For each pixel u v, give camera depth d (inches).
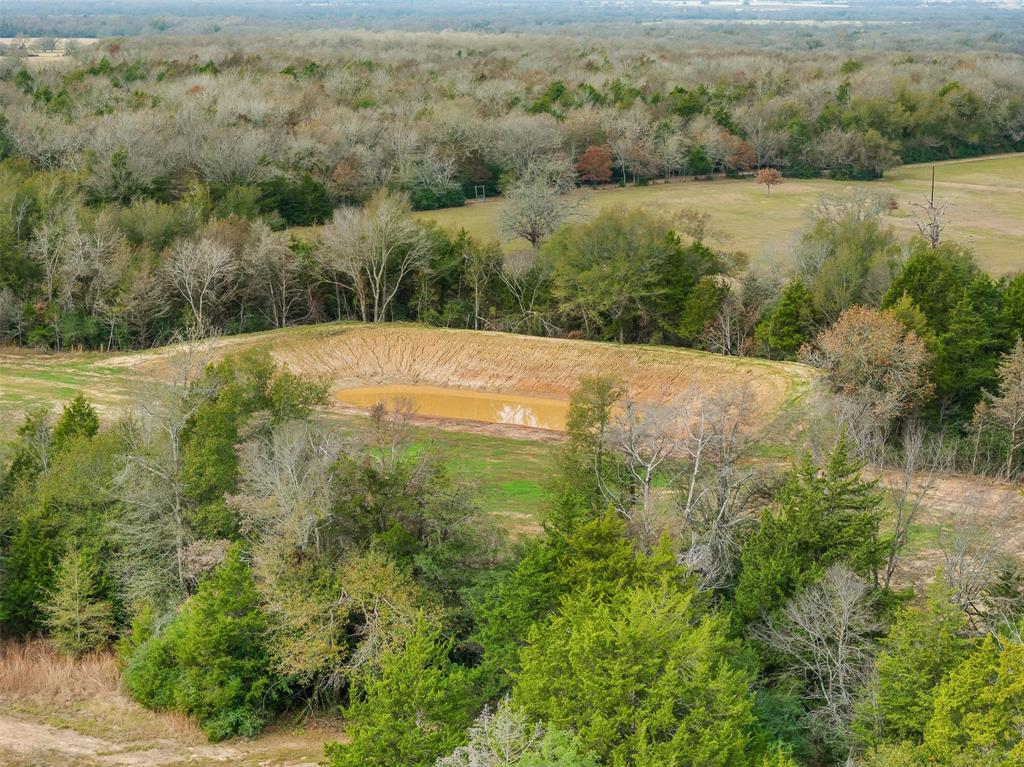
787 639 1617.9
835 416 2410.2
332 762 1402.6
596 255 3663.9
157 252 3833.7
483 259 3917.3
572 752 1200.8
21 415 2898.6
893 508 2269.9
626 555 1704.0
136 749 1675.7
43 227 3722.9
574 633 1389.0
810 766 1494.8
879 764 1283.2
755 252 4426.7
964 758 1242.0
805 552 1791.3
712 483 1945.1
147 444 2031.3
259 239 3873.0
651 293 3567.9
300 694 1833.2
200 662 1739.7
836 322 3036.4
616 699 1317.7
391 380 3553.2
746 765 1285.7
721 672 1342.3
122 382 3250.5
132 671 1809.8
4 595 2004.2
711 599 1797.5
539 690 1363.2
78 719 1748.3
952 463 2630.4
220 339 3602.4
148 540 1959.9
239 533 1968.5
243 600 1776.6
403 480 1926.7
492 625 1654.8
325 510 1824.6
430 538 1905.8
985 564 1748.3
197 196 4232.3
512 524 2324.1
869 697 1486.2
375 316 3924.7
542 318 3828.7
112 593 1975.9
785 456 2397.9
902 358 2689.5
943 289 3073.3
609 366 3457.2
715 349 3567.9
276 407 2182.6
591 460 2042.3
